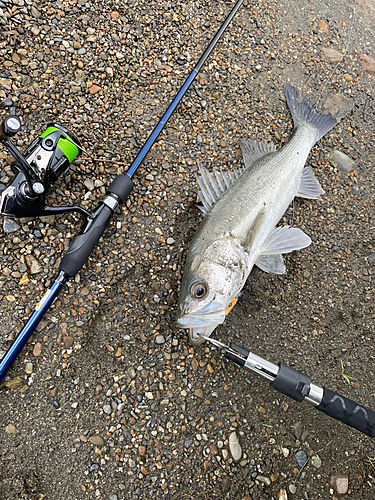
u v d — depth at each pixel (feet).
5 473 1.84
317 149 2.62
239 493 2.02
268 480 2.06
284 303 2.33
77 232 2.09
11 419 1.89
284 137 2.56
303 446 2.15
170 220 2.24
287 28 2.76
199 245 2.02
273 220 2.22
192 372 2.10
